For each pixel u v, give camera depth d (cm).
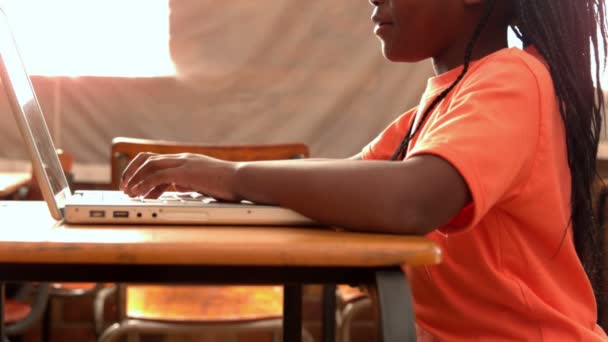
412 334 70
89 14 277
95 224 83
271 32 279
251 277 74
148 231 77
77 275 74
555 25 100
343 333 210
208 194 90
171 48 279
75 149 282
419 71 276
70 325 286
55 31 277
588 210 101
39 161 86
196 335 284
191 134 282
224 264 71
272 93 280
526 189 91
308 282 74
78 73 279
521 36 105
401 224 78
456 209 81
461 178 81
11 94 84
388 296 70
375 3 107
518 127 87
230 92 281
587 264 105
